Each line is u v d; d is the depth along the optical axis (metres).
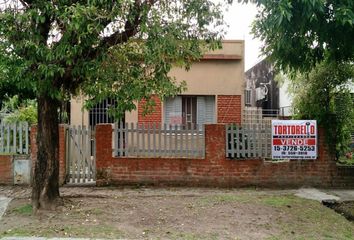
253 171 11.25
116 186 11.12
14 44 6.77
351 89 12.52
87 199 9.22
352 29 8.07
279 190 10.84
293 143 11.22
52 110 8.12
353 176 11.29
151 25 7.18
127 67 7.50
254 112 16.69
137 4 7.19
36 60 6.79
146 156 11.25
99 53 7.23
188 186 11.18
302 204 8.88
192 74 15.34
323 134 11.37
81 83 7.90
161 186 11.15
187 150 11.24
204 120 15.41
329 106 11.54
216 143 11.23
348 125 11.55
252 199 9.28
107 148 11.23
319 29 8.21
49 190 8.08
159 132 11.27
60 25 7.06
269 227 7.21
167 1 7.73
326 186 11.30
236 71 15.45
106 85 7.34
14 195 9.83
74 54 6.77
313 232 6.99
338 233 7.02
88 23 6.49
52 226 7.07
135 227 7.09
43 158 8.07
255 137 11.30
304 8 7.27
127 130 11.27
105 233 6.73
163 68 7.38
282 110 20.16
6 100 13.50
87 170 11.30
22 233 6.71
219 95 15.38
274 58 9.91
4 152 11.28
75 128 11.31
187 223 7.36
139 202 8.93
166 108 15.23
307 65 9.85
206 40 8.28
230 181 11.19
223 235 6.74
